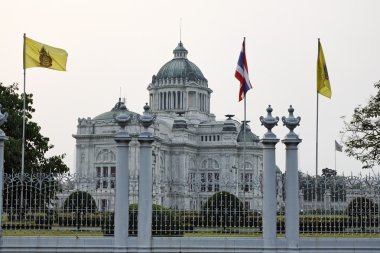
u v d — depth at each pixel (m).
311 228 30.05
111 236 29.56
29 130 61.72
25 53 38.00
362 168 51.19
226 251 28.80
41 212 30.06
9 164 54.72
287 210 28.62
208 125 183.62
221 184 35.06
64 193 30.58
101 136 150.12
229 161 177.50
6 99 61.38
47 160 62.97
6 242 28.97
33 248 28.98
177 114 196.25
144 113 29.34
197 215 30.47
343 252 29.08
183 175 172.12
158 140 156.62
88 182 30.67
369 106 51.59
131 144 136.12
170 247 28.77
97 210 30.73
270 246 28.27
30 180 29.89
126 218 28.55
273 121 28.77
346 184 30.34
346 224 30.09
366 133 51.62
